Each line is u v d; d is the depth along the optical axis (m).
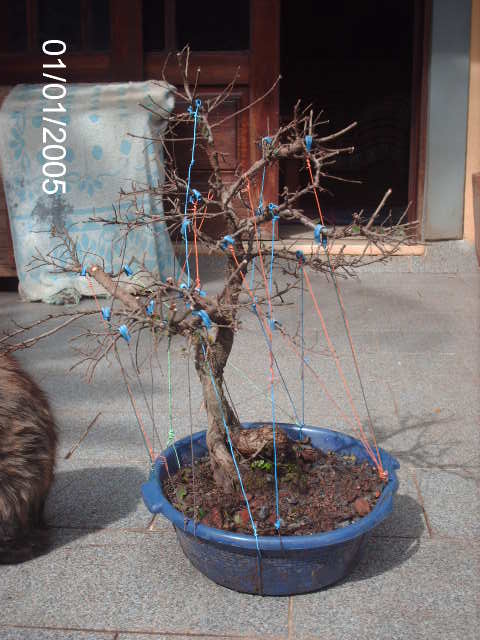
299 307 6.75
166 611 2.69
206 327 2.57
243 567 2.68
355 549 2.77
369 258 8.20
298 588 2.73
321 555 2.65
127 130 6.93
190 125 8.25
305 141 2.59
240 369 5.19
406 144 13.20
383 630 2.57
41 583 2.86
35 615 2.68
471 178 8.49
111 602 2.74
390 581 2.84
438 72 8.33
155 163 6.98
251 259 2.95
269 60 8.29
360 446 3.20
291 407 4.50
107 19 8.34
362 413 4.42
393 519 3.27
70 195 6.99
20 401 2.91
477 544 3.08
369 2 14.12
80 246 7.02
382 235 2.56
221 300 2.88
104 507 3.41
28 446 2.90
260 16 8.23
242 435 3.01
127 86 6.92
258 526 2.74
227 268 3.01
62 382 5.00
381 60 14.27
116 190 6.99
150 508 2.74
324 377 5.02
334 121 14.04
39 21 8.41
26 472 2.89
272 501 2.87
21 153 7.01
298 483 2.97
